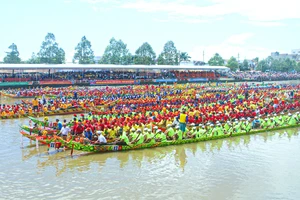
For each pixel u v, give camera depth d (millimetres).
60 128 35250
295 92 81625
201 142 36156
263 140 37438
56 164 27969
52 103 56625
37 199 21531
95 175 25672
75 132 33031
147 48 144750
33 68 88188
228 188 23922
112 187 23562
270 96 71625
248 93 76938
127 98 62562
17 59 143500
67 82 90125
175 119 38812
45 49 139875
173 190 23344
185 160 29828
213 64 188375
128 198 21906
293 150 33438
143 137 32875
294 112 53031
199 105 52781
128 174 26047
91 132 32156
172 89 85625
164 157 30594
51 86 87875
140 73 111688
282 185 24625
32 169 26703
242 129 39688
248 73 160500
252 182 25047
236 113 43906
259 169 27781
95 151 30797
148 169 27281
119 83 98312
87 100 58875
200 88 89000
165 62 154750
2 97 73812
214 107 48969
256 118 42656
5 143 34156
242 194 23031
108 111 46094
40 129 34000
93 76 100312
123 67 103688
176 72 119375
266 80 143500
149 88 84875
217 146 34656
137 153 31641
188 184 24422
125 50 148500
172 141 34469
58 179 24750
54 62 140000
